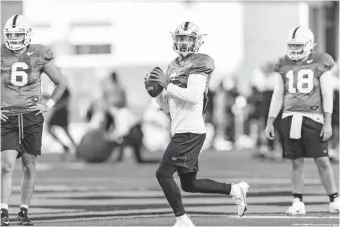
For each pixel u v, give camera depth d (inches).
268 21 3129.9
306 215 1201.4
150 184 1717.5
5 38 1099.3
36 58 1109.1
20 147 1111.6
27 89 1106.7
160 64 3063.5
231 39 3127.5
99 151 2282.2
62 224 1122.7
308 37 1196.5
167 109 1030.4
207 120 2842.0
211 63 1003.3
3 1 2878.9
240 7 3117.6
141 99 3031.5
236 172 1956.2
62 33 3107.8
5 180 1106.7
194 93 983.6
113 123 2321.6
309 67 1205.7
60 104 2353.6
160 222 1138.7
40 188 1647.4
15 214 1239.5
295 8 3115.2
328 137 1206.9
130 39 3075.8
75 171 2046.0
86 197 1480.1
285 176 1850.4
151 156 2500.0
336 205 1219.9
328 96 1200.8
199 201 1386.6
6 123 1104.2
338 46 3058.6
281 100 1227.9
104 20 3100.4
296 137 1207.6
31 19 3107.8
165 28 3075.8
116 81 2349.9
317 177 1792.6
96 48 3102.9
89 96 3036.4
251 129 2960.1
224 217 1184.2
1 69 1104.8
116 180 1808.6
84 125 2965.1
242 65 3120.1
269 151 2342.5
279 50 3134.8
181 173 1011.9
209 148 2854.3
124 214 1231.5
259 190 1558.8
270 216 1191.6
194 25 1010.1
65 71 3095.5
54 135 2361.0
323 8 3075.8
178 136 1002.1
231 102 2933.1
